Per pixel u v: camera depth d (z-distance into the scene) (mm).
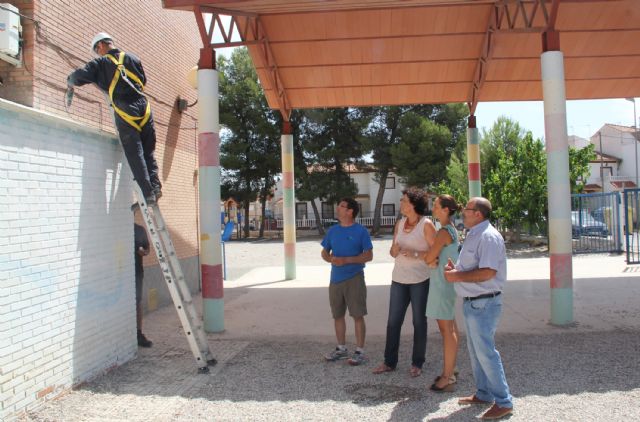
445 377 5078
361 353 6043
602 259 15773
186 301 6102
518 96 13547
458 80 12914
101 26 7871
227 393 5191
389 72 12445
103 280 5742
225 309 9570
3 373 4219
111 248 5930
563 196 7570
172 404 4891
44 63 6414
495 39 10547
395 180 48125
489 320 4367
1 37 5812
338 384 5391
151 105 9578
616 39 11055
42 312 4723
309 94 13273
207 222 7734
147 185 5918
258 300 10469
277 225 46781
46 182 4832
